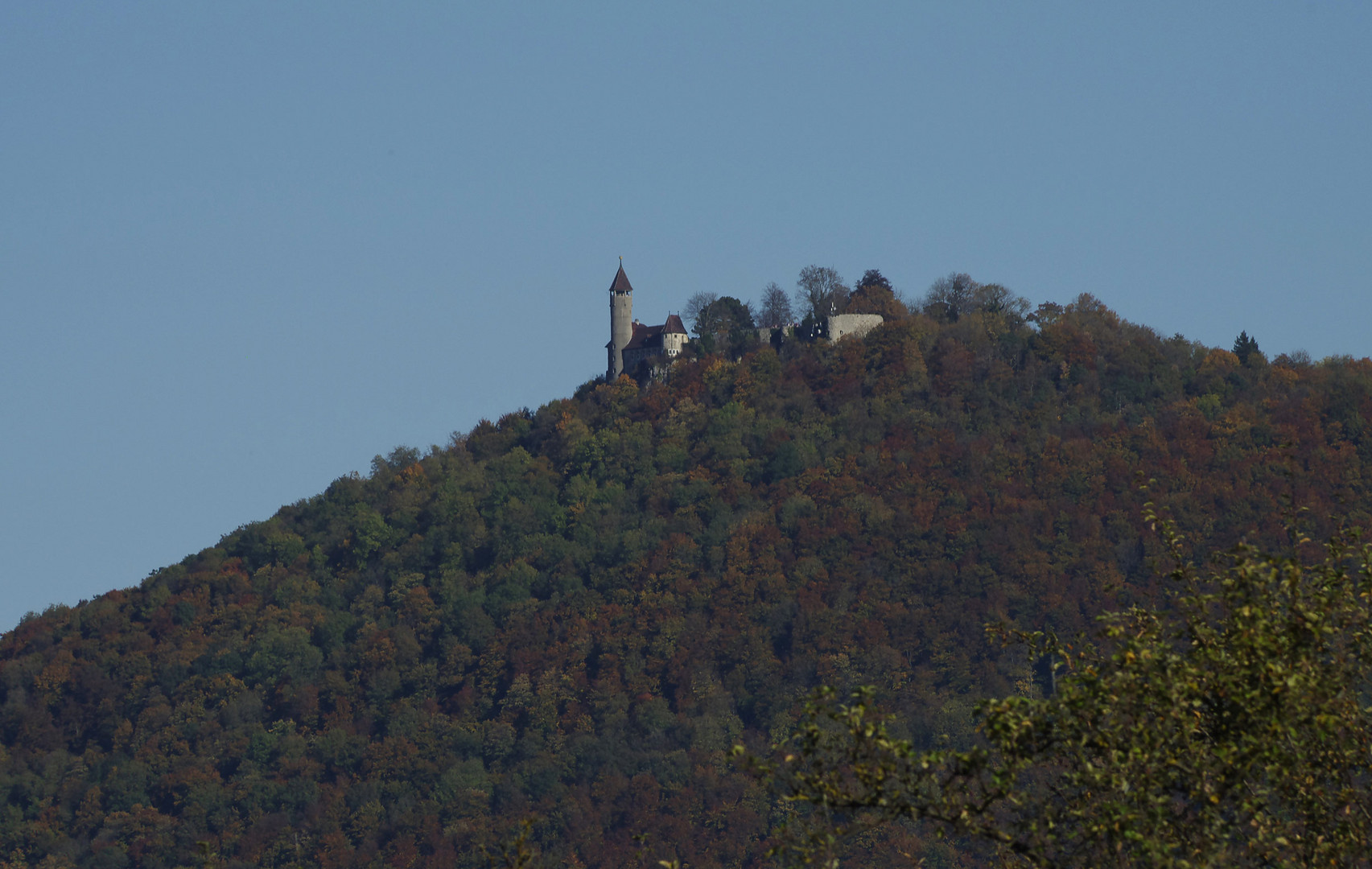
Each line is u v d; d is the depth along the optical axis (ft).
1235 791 216.33
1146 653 219.00
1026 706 218.38
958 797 214.69
